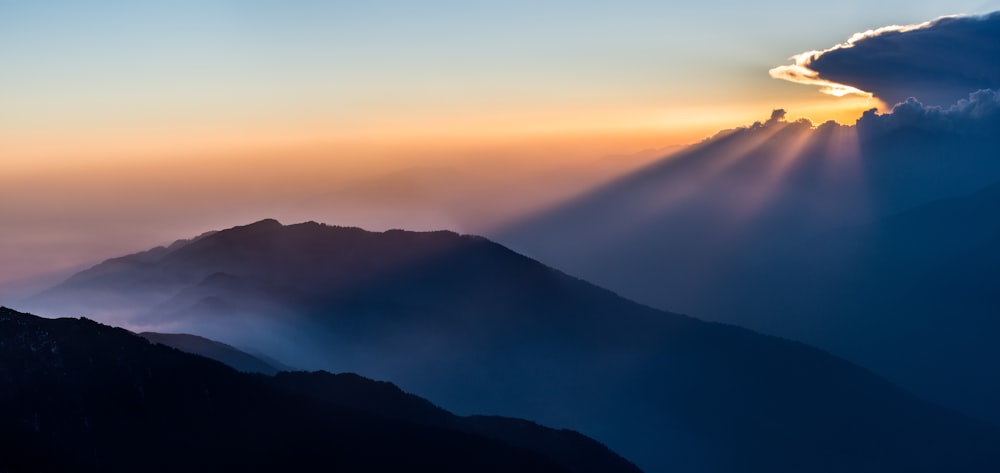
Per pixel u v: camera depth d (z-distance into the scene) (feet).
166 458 438.81
